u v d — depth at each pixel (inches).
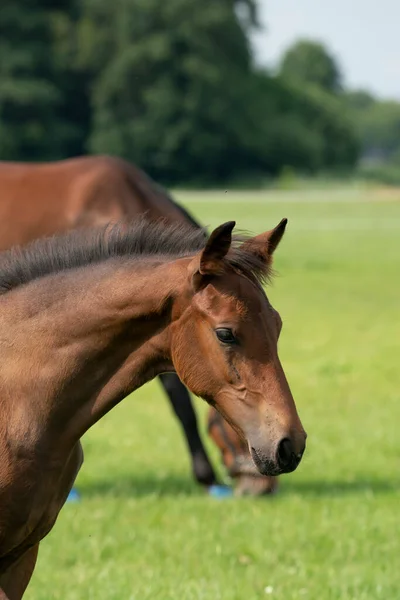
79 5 3932.1
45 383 213.6
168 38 3791.8
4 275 227.6
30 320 219.0
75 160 447.2
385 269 1294.3
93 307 215.5
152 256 223.0
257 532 371.2
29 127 3663.9
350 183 4087.1
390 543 360.5
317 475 462.0
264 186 3865.7
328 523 383.2
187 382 210.4
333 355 755.4
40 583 315.6
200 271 205.0
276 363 205.3
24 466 209.5
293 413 202.7
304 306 992.2
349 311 965.2
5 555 213.0
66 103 3880.4
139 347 215.6
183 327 209.0
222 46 4020.7
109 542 358.3
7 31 3762.3
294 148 4101.9
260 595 300.4
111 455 499.8
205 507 405.1
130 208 428.1
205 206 2316.7
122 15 3814.0
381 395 637.3
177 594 296.4
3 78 3683.6
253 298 206.1
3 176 441.7
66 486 219.6
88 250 226.5
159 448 517.0
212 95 3870.6
